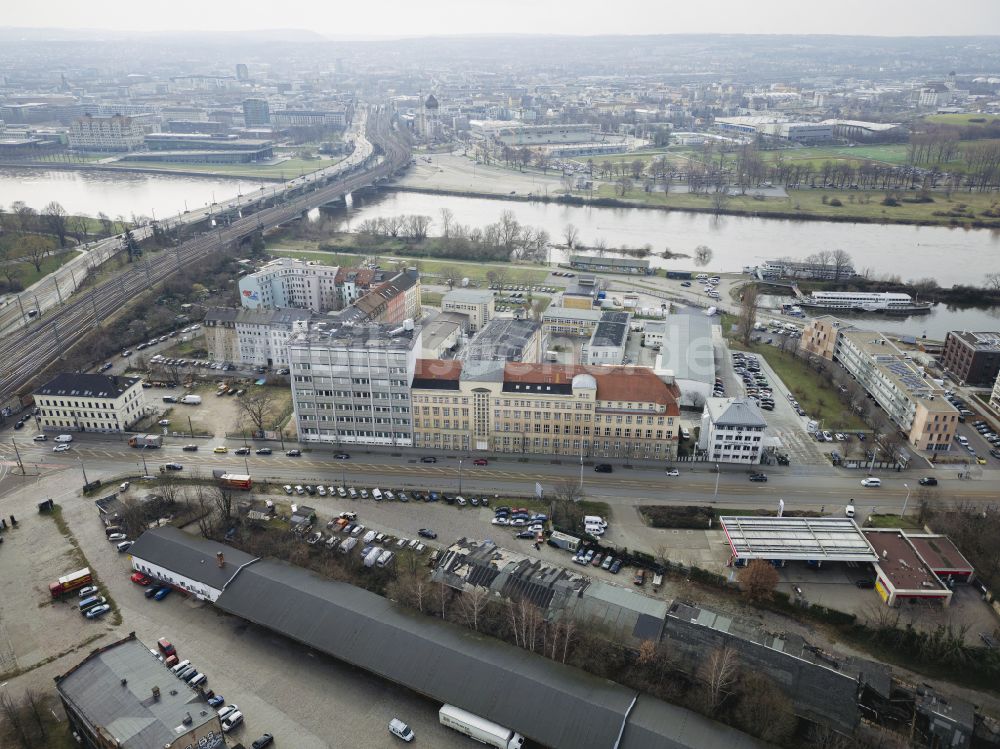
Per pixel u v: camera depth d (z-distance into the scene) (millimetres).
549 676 183375
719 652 189125
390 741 176625
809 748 172250
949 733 175375
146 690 173750
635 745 165875
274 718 182375
